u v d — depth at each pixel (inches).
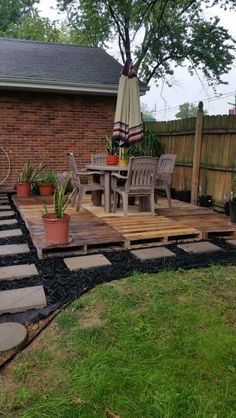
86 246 144.9
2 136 291.1
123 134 218.4
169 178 225.8
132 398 62.2
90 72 310.7
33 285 113.6
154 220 187.6
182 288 108.9
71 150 313.9
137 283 112.6
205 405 60.4
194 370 69.6
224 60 498.3
